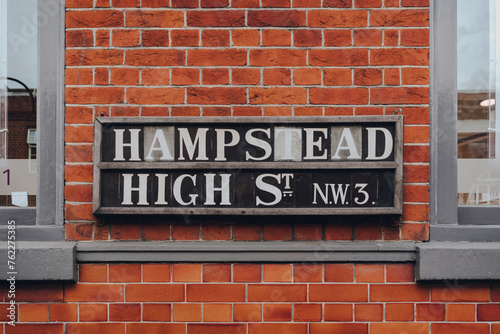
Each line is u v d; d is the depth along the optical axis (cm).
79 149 160
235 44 160
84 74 160
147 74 160
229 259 157
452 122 161
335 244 157
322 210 152
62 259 153
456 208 161
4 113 176
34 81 176
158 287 158
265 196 154
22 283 158
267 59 159
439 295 157
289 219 160
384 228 159
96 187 153
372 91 159
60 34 162
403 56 159
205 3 160
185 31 160
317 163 151
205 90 159
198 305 159
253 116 155
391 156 153
